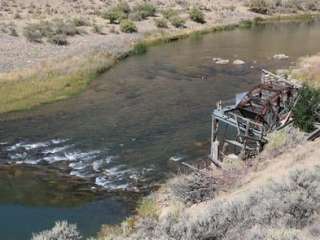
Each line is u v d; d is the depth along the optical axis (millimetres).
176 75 48531
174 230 12680
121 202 24781
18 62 47688
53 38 56062
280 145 25359
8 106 38500
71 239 13352
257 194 15844
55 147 31422
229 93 42375
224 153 28906
